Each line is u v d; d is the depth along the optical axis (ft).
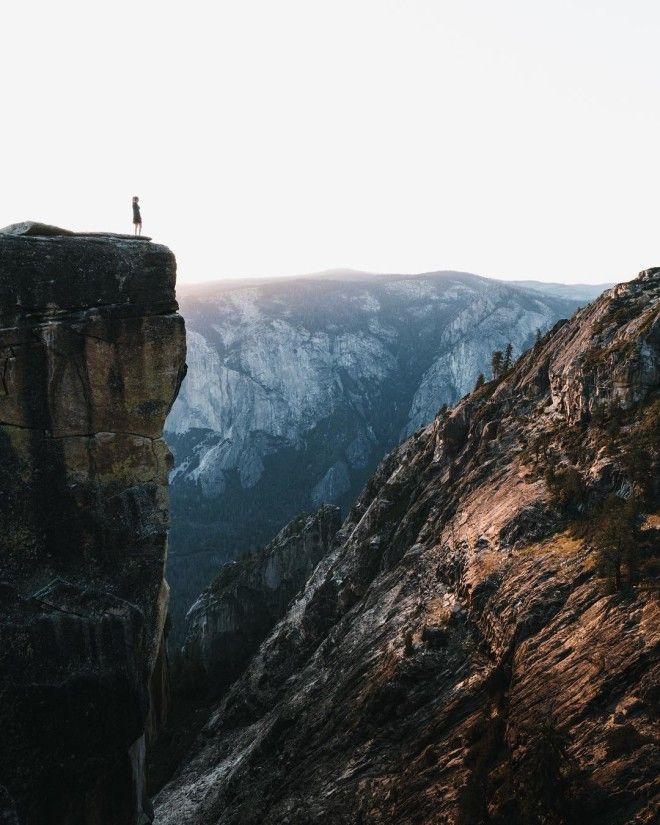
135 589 84.74
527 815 99.25
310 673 235.61
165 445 86.22
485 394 290.56
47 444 78.64
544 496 181.06
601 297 250.37
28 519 78.33
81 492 80.59
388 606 217.77
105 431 81.61
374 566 275.80
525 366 278.05
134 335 81.97
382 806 136.26
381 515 304.71
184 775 267.39
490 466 229.86
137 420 83.51
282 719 211.00
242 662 395.96
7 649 75.77
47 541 79.46
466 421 287.28
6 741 75.31
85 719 79.66
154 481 85.46
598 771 96.22
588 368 200.95
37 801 76.54
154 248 83.10
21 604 77.10
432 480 281.74
